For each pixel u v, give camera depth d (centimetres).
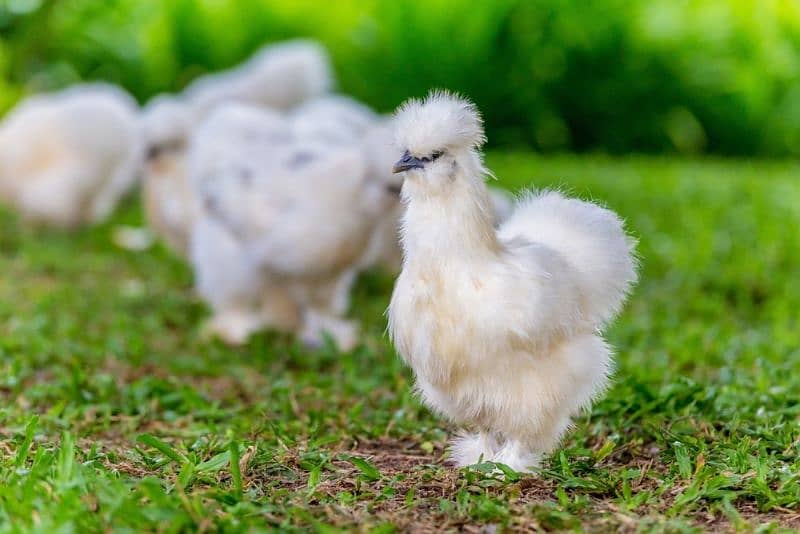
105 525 564
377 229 1151
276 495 648
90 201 1791
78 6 2550
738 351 1090
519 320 645
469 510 623
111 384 957
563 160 2403
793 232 1680
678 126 2608
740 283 1423
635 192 1958
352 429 856
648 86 2589
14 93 2377
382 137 1105
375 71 2611
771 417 811
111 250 1723
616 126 2617
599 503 653
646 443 791
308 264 1134
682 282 1432
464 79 2586
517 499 654
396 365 1048
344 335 1195
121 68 2578
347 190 1113
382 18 2611
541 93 2586
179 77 2598
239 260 1198
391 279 1494
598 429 809
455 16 2581
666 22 2594
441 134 652
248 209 1162
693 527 599
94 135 1753
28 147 1786
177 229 1474
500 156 2439
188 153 1452
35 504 588
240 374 1055
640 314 1287
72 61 2552
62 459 638
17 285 1447
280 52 1669
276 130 1354
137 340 1134
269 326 1234
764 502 646
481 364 659
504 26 2573
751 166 2375
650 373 982
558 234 715
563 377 671
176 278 1534
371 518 615
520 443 698
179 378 1059
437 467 735
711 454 733
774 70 2606
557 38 2566
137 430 866
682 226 1736
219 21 2594
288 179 1154
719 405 840
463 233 654
